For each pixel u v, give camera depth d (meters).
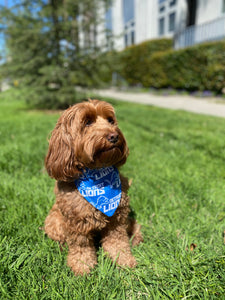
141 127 7.02
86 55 10.27
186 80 14.02
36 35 9.19
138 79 18.41
